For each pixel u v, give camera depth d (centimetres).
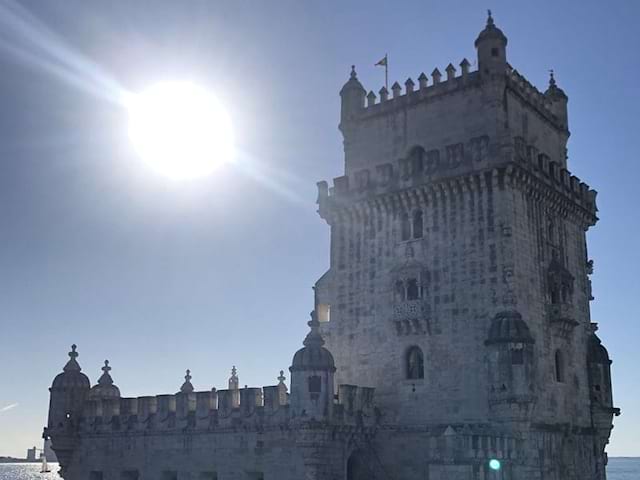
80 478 6581
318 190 6288
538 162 5681
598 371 5922
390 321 5647
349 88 6400
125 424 6328
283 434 5256
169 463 5938
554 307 5497
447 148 5584
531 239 5462
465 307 5291
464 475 4400
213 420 5694
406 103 6047
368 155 6191
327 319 6469
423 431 5281
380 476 5406
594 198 6506
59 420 6662
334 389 5703
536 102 6119
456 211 5491
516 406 4866
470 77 5719
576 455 5494
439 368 5319
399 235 5762
